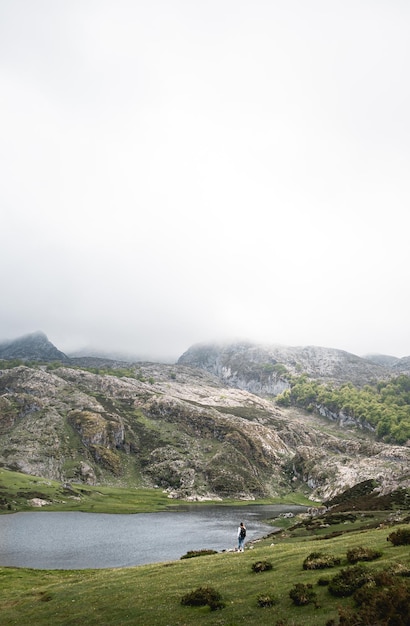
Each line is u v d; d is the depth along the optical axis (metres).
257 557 44.28
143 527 143.62
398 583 25.53
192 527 143.50
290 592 28.59
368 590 25.45
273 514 183.12
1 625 34.28
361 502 115.31
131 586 39.25
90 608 34.69
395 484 133.00
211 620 27.62
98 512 181.12
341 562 34.19
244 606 29.03
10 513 168.75
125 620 30.45
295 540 74.44
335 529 80.62
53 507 184.75
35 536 124.25
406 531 36.59
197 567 43.53
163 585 37.72
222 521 159.12
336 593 27.17
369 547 37.38
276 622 25.34
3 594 46.34
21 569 65.56
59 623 32.38
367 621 21.97
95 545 110.69
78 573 61.84
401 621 21.05
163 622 28.84
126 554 98.69
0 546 109.50
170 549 104.06
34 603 39.47
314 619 24.53
